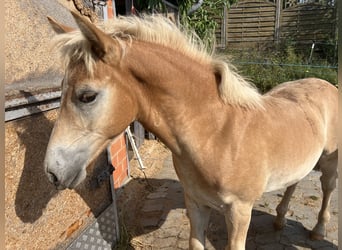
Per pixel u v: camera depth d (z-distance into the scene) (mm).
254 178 1606
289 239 2520
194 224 1841
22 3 1719
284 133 1760
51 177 1341
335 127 2268
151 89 1434
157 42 1483
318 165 2516
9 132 1430
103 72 1320
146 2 4195
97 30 1227
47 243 1712
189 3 5281
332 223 2730
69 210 1906
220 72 1562
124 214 2898
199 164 1536
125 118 1420
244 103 1632
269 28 9109
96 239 2203
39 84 1682
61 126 1355
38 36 1768
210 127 1519
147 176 3709
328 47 8211
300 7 8719
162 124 1497
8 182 1429
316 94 2250
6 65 1481
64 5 2170
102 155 2258
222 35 9445
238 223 1670
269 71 6785
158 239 2574
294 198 3125
